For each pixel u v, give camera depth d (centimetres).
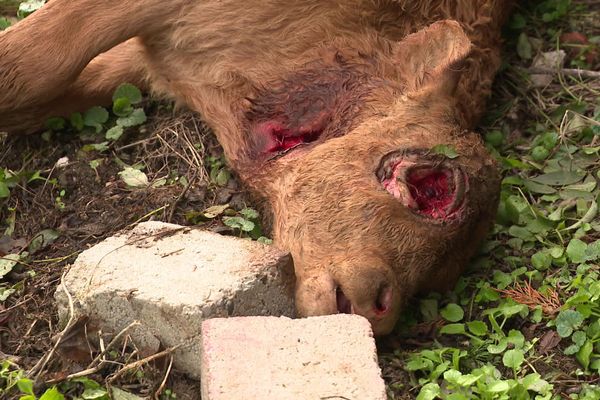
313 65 671
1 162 709
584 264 644
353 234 576
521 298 623
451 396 535
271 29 679
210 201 675
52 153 709
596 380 578
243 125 673
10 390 543
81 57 681
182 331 545
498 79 801
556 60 816
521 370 582
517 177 713
